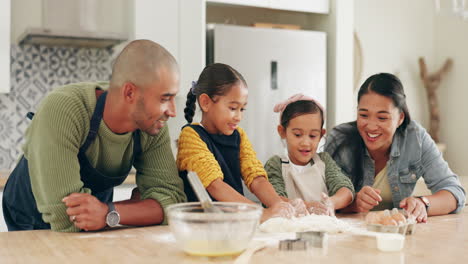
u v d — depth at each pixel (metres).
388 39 4.36
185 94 3.06
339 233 1.10
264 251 0.92
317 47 3.39
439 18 4.50
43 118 1.16
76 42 2.97
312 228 1.11
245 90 1.48
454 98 4.35
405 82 4.43
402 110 1.68
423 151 1.72
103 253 0.91
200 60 3.04
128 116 1.18
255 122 3.19
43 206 1.15
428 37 4.54
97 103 1.21
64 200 1.12
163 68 1.11
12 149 3.01
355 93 4.12
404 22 4.43
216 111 1.47
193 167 1.41
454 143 4.35
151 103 1.13
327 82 3.54
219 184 1.38
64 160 1.15
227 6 3.47
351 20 3.51
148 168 1.34
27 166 1.32
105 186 1.34
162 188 1.30
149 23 2.98
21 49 3.02
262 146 3.21
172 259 0.86
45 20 2.90
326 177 1.68
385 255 0.89
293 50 3.31
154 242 1.00
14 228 1.45
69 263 0.85
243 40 3.16
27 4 3.02
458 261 0.85
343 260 0.85
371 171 1.75
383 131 1.62
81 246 0.98
